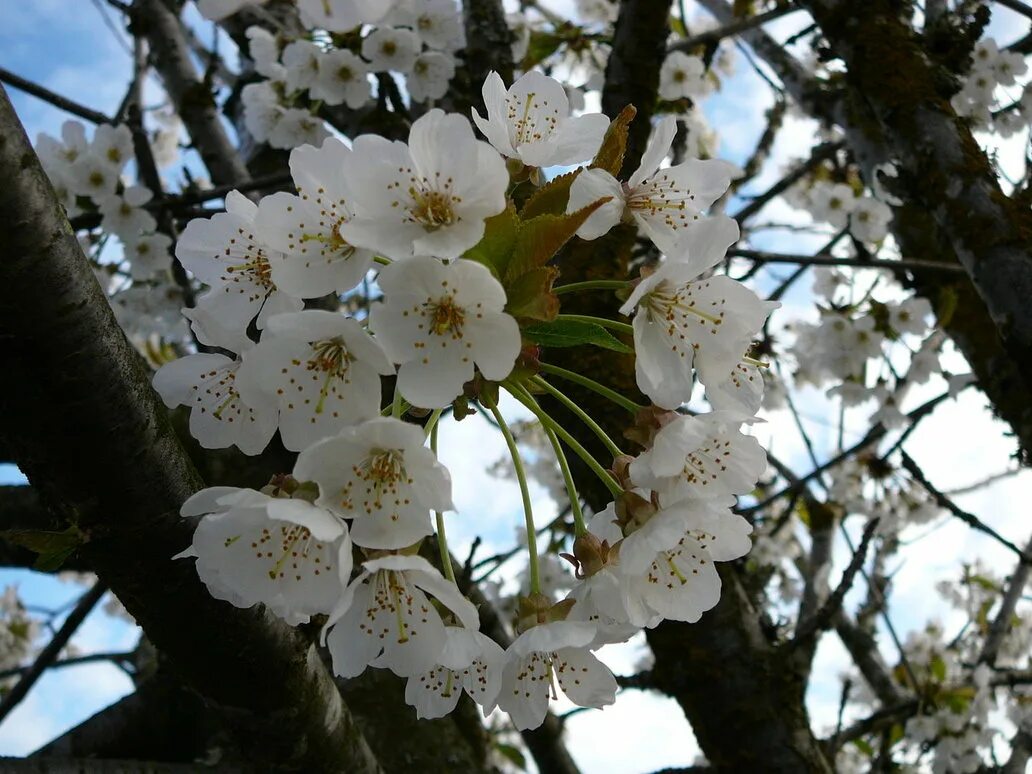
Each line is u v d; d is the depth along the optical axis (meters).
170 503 0.25
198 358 0.27
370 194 0.24
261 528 0.24
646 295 0.27
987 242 0.45
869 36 0.51
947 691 0.80
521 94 0.29
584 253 0.47
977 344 0.66
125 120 0.67
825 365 0.76
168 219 0.61
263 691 0.29
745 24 0.67
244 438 0.26
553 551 0.78
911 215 0.75
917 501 0.90
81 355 0.23
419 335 0.23
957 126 0.48
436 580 0.24
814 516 0.86
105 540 0.25
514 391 0.27
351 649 0.25
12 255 0.22
